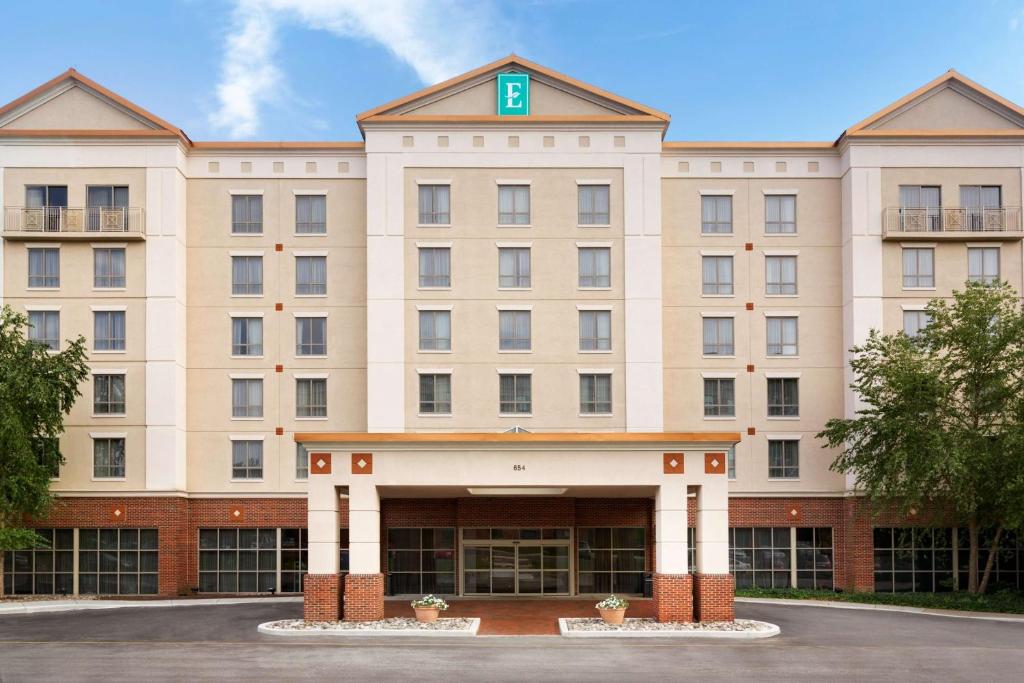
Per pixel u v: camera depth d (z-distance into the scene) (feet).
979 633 90.17
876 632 90.38
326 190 137.59
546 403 132.26
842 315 136.67
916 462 113.39
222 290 136.46
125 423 130.72
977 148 134.31
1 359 116.16
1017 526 108.88
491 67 135.13
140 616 101.45
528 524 128.47
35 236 131.03
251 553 133.49
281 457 134.51
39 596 124.16
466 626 90.07
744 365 136.36
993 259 134.00
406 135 134.41
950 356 120.67
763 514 133.90
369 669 70.08
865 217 133.80
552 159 134.51
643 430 131.23
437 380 132.46
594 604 115.96
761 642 83.56
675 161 138.62
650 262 133.49
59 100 134.62
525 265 134.00
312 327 136.46
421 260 133.59
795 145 138.21
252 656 75.56
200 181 137.39
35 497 117.70
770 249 137.69
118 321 132.36
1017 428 108.78
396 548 130.21
